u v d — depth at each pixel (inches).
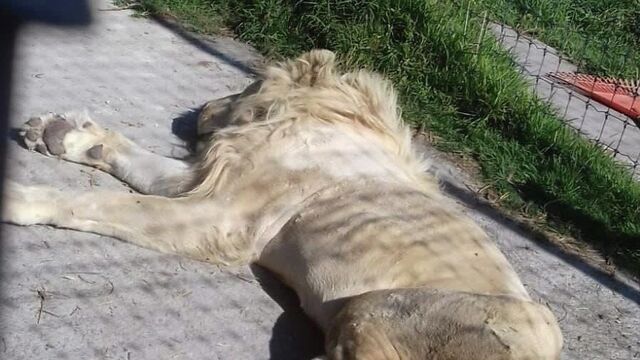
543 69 204.2
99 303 104.7
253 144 115.3
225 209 113.4
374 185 112.0
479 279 102.3
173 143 135.6
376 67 169.6
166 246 113.2
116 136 124.8
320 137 116.0
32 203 111.1
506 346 90.2
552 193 148.9
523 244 137.3
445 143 157.1
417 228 106.4
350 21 173.5
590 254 138.9
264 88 123.1
